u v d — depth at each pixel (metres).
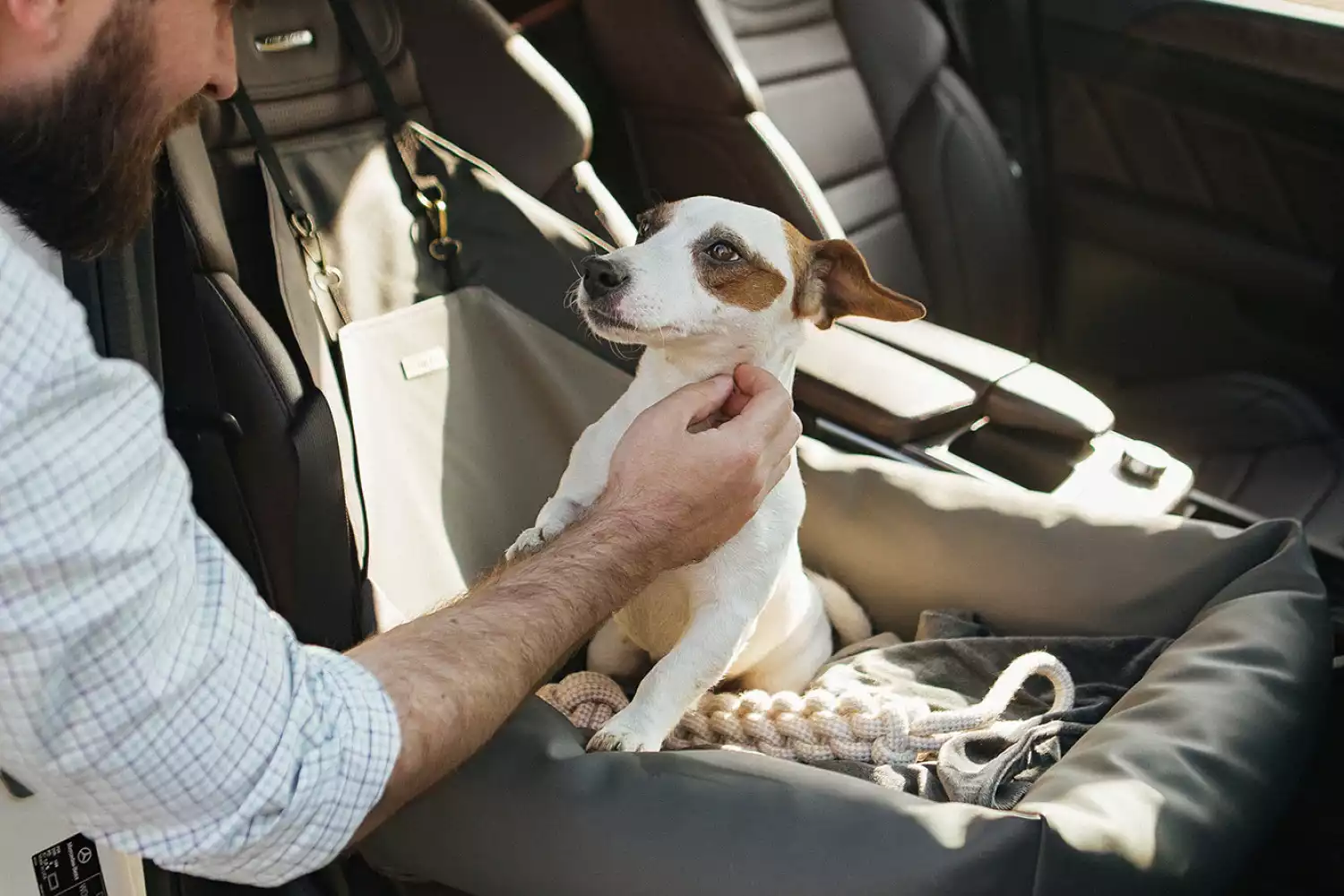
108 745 0.77
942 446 2.00
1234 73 2.42
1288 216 2.44
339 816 0.88
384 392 1.69
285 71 1.67
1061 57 2.68
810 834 1.11
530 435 1.86
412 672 0.96
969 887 1.08
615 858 1.13
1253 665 1.42
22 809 1.12
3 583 0.71
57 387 0.73
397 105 1.79
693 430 1.44
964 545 1.80
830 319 1.60
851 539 1.90
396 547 1.65
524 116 1.90
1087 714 1.56
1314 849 1.71
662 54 2.35
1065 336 2.86
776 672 1.75
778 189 2.32
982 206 2.67
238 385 1.40
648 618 1.64
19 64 0.84
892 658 1.72
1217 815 1.26
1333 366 2.45
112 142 0.92
